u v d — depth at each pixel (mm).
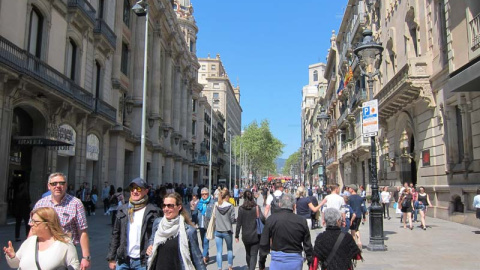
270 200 12664
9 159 16250
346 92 43406
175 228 4504
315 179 84500
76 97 20797
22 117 18469
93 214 22234
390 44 26016
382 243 10750
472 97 15680
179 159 48094
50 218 3877
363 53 11812
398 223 17891
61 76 19250
